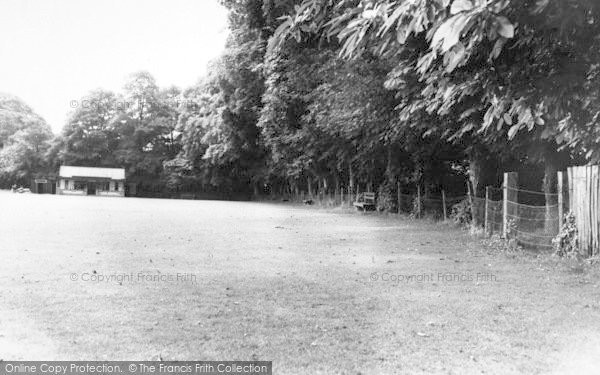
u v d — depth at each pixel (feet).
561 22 12.62
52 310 24.40
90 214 95.09
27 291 28.27
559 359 18.29
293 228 71.82
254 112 173.47
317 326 22.34
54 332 21.09
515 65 14.98
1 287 29.22
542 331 21.65
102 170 266.98
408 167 96.27
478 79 16.22
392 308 25.52
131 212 105.40
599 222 39.73
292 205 163.63
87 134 278.26
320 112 102.37
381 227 74.18
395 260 41.81
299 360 18.26
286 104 131.85
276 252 46.01
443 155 85.87
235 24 123.03
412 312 24.76
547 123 19.79
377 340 20.49
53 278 32.04
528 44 14.26
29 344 19.61
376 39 13.08
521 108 14.92
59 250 44.70
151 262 39.17
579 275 34.96
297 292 29.14
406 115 34.50
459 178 94.58
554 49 14.15
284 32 13.83
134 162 270.87
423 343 20.12
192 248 47.91
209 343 20.03
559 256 43.11
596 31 13.10
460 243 53.62
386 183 108.06
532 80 14.78
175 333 21.20
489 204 58.85
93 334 20.90
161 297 27.43
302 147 139.64
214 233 62.69
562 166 53.72
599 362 17.90
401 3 11.18
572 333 21.33
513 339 20.58
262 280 32.60
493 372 17.15
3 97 348.38
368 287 30.63
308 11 13.44
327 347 19.63
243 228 70.59
